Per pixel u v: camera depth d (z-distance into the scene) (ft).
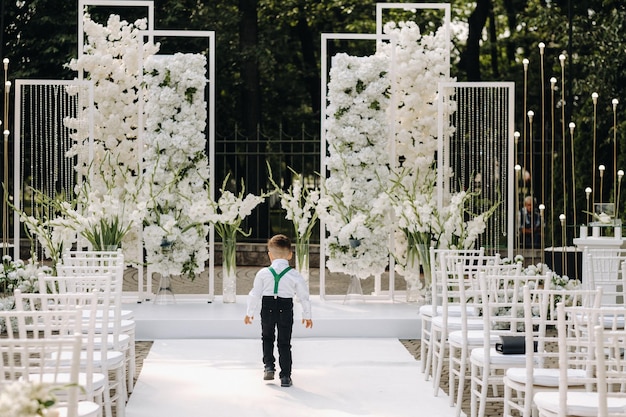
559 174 56.03
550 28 65.26
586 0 63.72
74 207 36.83
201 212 36.27
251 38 67.00
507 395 18.51
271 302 24.43
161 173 37.17
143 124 39.27
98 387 16.58
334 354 29.53
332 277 55.52
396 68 39.19
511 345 19.71
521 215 59.31
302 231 37.81
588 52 63.87
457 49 74.23
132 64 39.37
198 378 25.54
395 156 39.32
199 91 37.37
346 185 37.09
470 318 23.39
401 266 38.27
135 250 38.68
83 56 38.60
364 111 37.73
